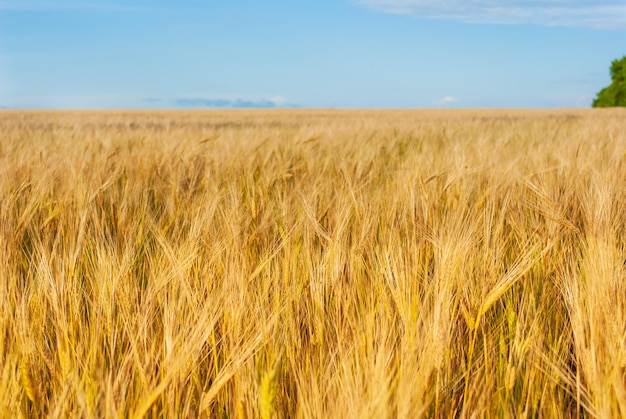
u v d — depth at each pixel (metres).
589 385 1.50
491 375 1.58
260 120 26.20
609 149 5.43
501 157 5.05
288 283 2.01
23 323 1.66
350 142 6.80
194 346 1.46
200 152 5.45
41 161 4.59
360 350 1.49
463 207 2.76
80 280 2.06
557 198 3.25
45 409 1.56
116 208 3.42
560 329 2.02
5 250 2.26
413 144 8.16
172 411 1.41
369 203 2.83
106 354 1.69
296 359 1.68
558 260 2.32
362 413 1.18
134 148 6.08
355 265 2.08
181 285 1.80
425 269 2.01
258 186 3.75
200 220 2.35
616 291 1.70
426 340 1.49
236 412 1.43
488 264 2.07
